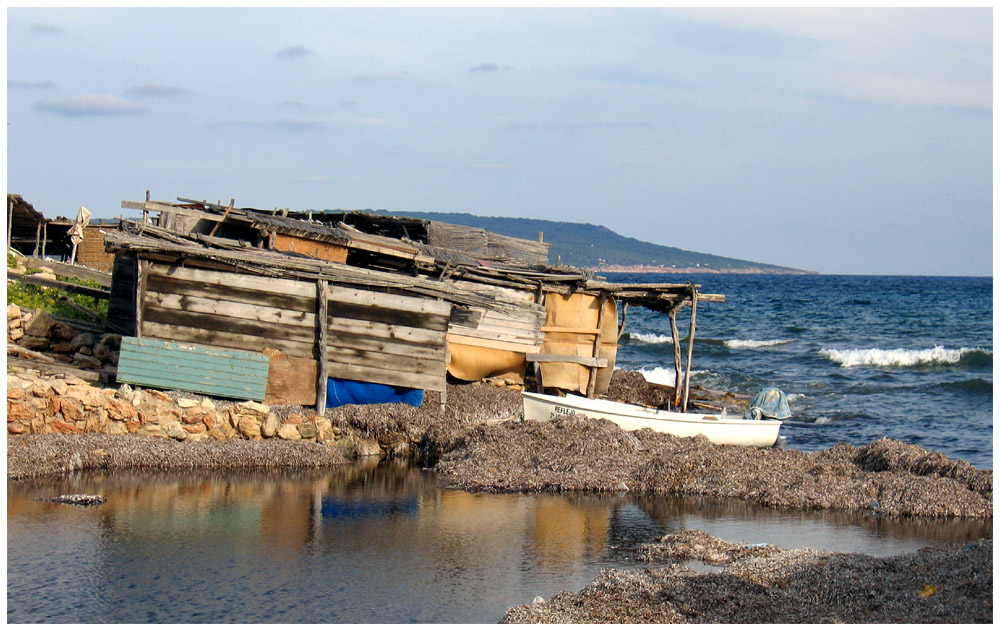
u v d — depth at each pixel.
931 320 72.19
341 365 21.61
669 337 58.50
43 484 16.61
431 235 30.88
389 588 12.09
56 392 18.61
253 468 18.78
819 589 11.70
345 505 16.30
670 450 20.20
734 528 15.62
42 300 23.89
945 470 18.59
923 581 12.05
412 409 21.84
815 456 20.39
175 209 24.39
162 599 11.44
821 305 92.62
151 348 19.92
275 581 12.22
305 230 25.11
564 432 20.58
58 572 12.27
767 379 38.50
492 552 13.80
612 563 13.39
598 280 27.20
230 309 20.95
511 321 25.59
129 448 18.17
